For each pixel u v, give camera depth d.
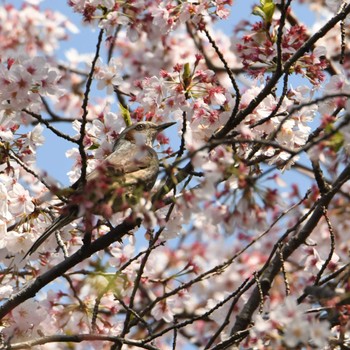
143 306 15.36
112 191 9.13
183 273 12.83
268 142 8.91
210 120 12.57
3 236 12.42
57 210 12.49
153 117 13.08
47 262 12.83
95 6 12.59
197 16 12.72
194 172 10.72
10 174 12.77
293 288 13.29
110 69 13.35
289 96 12.62
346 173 11.45
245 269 15.35
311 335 8.87
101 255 12.94
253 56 12.54
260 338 10.16
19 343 11.53
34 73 11.56
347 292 9.43
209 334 16.45
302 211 13.33
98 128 12.83
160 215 11.98
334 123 10.02
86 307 12.40
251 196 9.11
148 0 12.99
